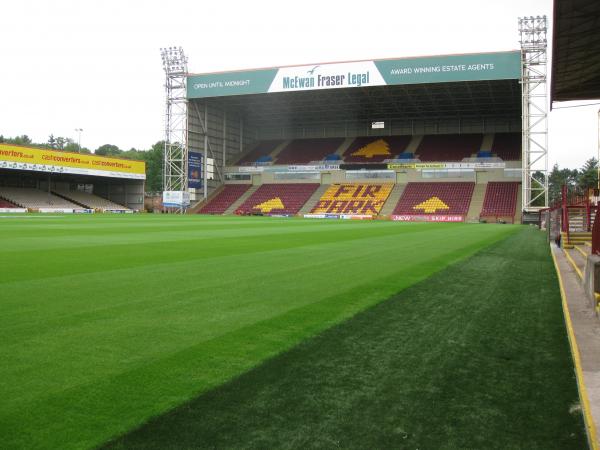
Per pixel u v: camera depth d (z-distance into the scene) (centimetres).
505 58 5062
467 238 2278
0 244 1658
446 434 345
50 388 412
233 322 631
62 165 6000
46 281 919
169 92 6362
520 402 399
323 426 353
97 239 1895
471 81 5194
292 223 3741
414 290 876
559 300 809
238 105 6819
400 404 392
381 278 998
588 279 794
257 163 7156
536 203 8038
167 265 1157
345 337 572
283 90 5753
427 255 1460
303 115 7225
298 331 593
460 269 1170
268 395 403
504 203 5797
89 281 923
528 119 5119
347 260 1302
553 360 503
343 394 408
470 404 394
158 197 7650
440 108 6625
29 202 6072
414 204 6100
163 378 436
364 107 6638
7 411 369
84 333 573
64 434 335
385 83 5384
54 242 1747
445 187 6362
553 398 407
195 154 6581
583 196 2036
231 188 7156
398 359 498
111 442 326
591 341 559
